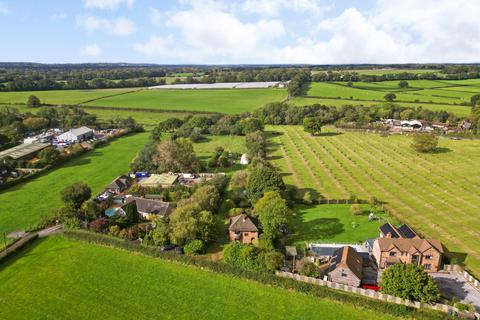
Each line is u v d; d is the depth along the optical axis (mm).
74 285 65875
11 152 150375
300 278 67062
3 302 61188
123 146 176750
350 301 61125
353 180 125562
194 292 64312
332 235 86938
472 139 181625
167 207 94875
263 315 58562
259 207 88562
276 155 159125
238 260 70250
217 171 138250
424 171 133375
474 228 89938
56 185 120312
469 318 56188
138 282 67062
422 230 89062
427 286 58750
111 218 88312
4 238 82688
